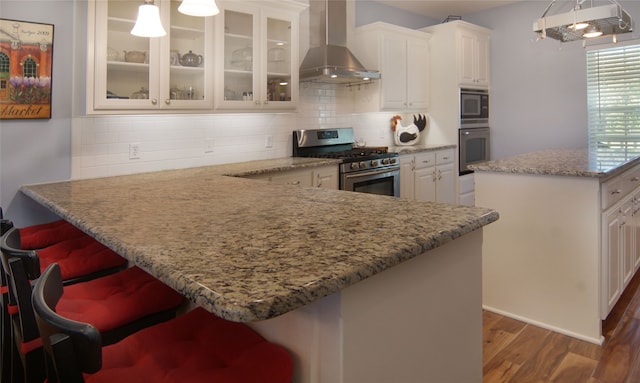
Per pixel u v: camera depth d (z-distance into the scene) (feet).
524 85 16.55
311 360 3.08
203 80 9.86
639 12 14.01
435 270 3.70
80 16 8.80
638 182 9.86
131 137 9.82
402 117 16.98
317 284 2.47
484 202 8.87
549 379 6.53
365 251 3.05
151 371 3.01
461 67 15.83
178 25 9.41
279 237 3.50
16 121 8.25
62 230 6.79
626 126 14.48
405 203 4.94
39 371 3.59
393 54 14.60
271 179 10.32
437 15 17.75
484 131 17.24
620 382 6.40
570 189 7.77
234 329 3.55
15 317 4.16
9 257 3.61
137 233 3.76
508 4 16.61
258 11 10.65
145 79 9.05
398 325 3.30
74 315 3.99
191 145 10.85
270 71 11.16
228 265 2.81
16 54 8.09
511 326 8.29
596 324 7.60
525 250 8.40
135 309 4.13
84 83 8.98
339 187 12.01
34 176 8.52
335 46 13.02
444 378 3.86
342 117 14.70
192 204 5.18
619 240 8.43
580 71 15.26
